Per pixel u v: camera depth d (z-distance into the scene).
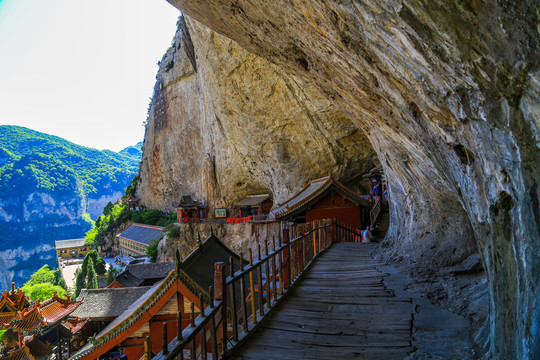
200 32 24.53
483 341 3.52
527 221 2.16
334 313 4.86
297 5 3.79
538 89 1.92
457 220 6.68
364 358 3.58
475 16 2.04
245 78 24.00
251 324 4.38
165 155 54.41
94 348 8.16
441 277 6.06
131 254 49.97
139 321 7.86
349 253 9.68
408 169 7.07
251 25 5.25
